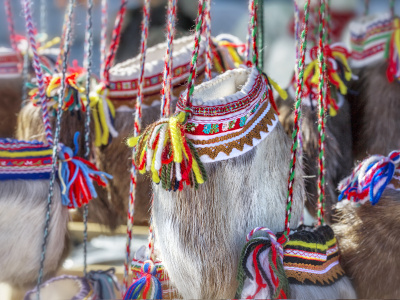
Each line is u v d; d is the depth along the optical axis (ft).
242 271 2.93
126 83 4.27
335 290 3.09
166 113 3.28
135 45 6.25
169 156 2.81
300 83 3.04
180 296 3.19
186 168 2.78
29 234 3.42
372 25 4.40
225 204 3.04
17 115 4.77
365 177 3.15
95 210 4.48
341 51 4.44
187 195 3.01
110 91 4.30
